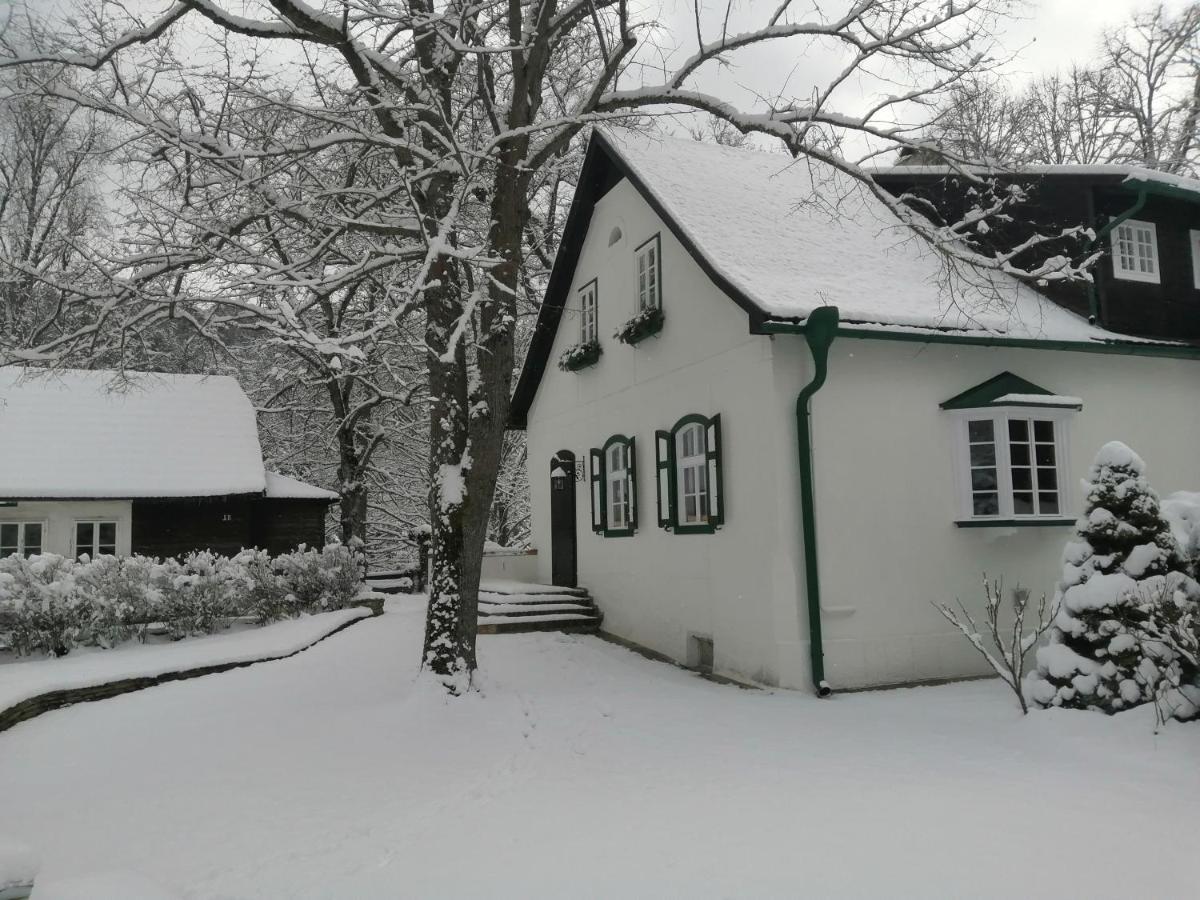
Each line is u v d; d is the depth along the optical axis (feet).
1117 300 40.09
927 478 34.50
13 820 20.08
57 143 49.98
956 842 16.02
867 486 33.53
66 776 23.72
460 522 31.30
